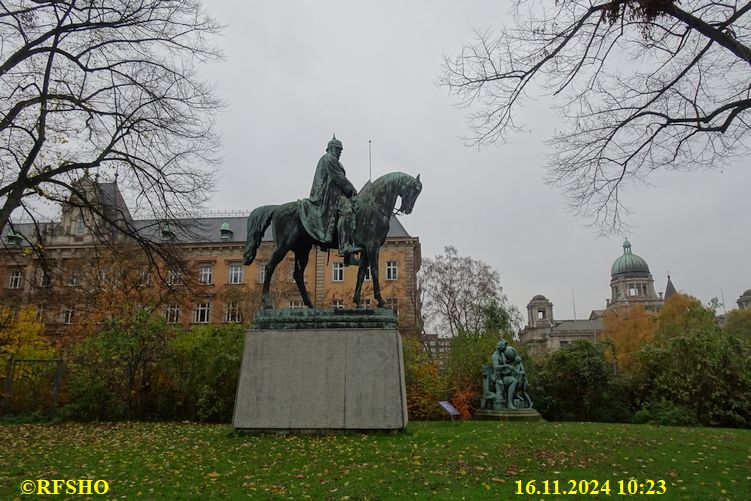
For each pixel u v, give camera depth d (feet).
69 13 42.86
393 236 142.72
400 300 136.36
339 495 18.74
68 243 123.75
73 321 92.27
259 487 19.93
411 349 63.41
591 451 27.12
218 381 53.57
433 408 58.70
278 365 31.86
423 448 26.58
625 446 28.96
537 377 70.08
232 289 114.32
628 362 78.69
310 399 31.17
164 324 57.11
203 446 28.76
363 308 33.17
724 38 25.64
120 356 54.75
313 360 31.81
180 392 55.16
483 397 57.06
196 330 59.31
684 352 59.98
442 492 19.13
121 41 45.65
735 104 27.99
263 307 33.81
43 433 40.60
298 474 21.77
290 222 34.32
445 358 76.13
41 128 43.27
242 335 56.29
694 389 57.47
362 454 25.17
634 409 64.80
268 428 31.01
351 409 30.83
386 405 30.78
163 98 48.24
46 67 43.65
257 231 35.01
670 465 24.20
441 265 132.98
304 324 32.63
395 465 23.16
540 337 301.43
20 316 75.36
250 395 31.55
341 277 139.03
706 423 56.24
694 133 31.04
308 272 138.10
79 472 23.22
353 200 34.40
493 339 72.79
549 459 24.93
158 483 20.81
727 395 56.24
